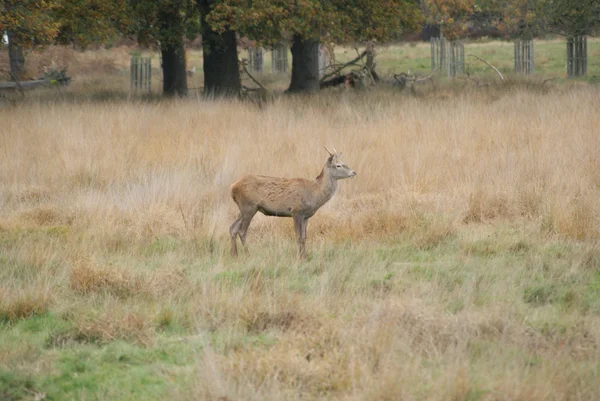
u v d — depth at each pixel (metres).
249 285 18.42
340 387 13.03
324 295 17.75
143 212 25.80
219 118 42.56
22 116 43.06
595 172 29.39
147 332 15.82
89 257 20.11
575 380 13.21
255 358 13.78
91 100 53.44
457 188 28.66
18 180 31.50
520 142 35.09
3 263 20.78
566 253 21.59
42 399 13.26
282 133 37.47
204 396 12.59
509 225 25.19
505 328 15.06
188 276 19.78
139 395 13.31
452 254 22.14
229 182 29.45
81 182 31.08
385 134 36.81
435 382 12.91
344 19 55.06
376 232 24.36
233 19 52.12
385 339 14.27
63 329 16.22
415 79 73.25
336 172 22.03
